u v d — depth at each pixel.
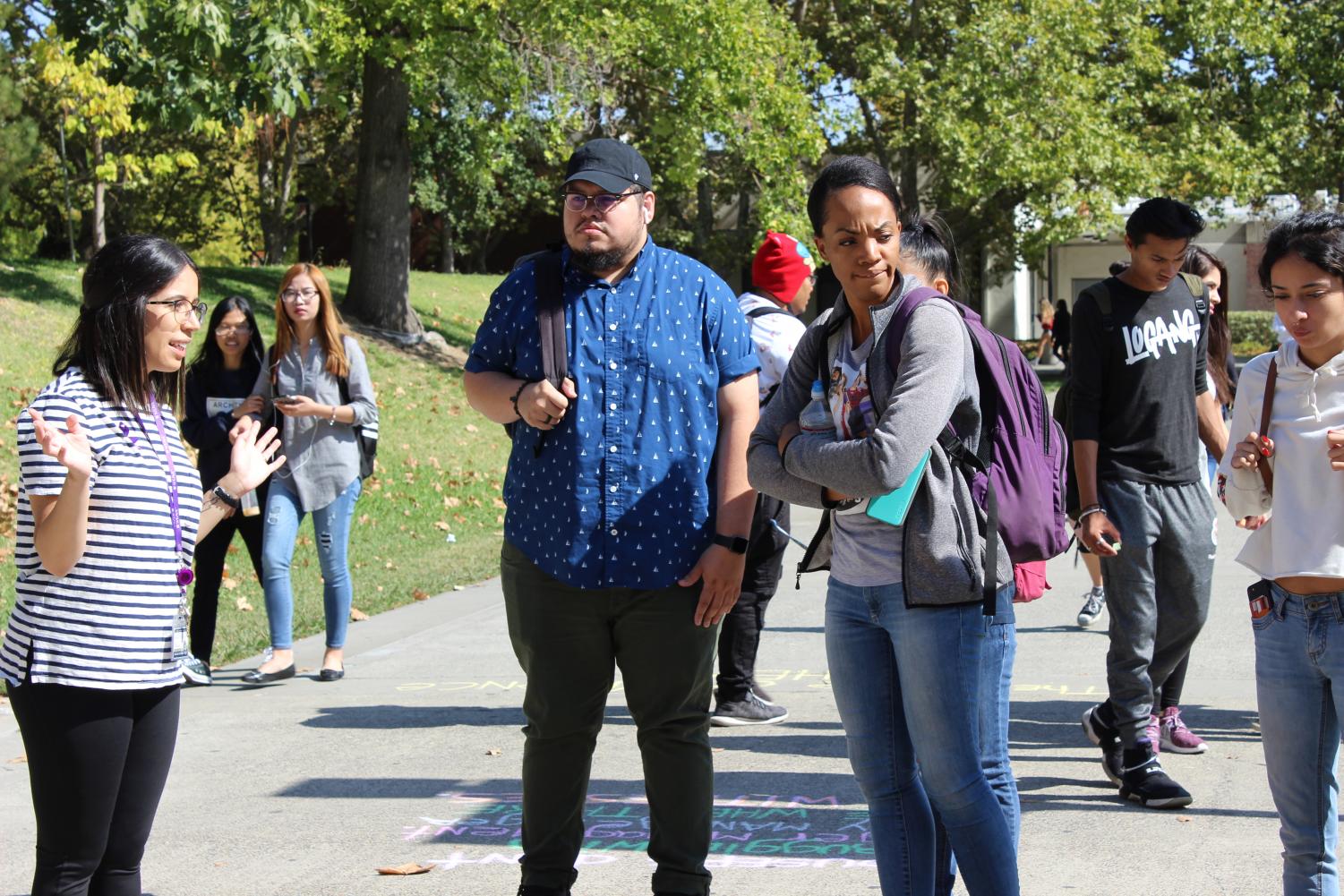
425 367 18.41
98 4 11.91
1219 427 4.90
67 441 2.83
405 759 5.57
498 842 4.54
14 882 4.23
